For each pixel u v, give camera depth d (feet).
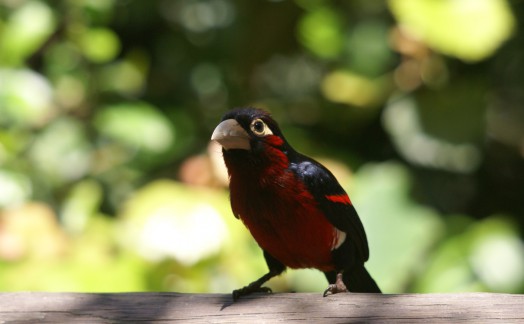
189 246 30.27
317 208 24.81
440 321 19.39
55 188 35.65
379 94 39.40
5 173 33.65
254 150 24.07
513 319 19.19
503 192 42.55
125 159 37.81
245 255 31.17
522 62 41.37
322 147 39.45
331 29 40.01
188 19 44.19
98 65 39.75
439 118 38.22
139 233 30.60
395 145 39.86
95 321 20.45
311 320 19.88
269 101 43.83
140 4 43.52
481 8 34.30
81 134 37.37
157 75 44.50
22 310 20.58
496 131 42.52
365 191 34.55
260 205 24.64
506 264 32.73
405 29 37.11
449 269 32.50
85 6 38.81
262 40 42.91
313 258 25.80
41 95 36.37
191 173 33.35
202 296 20.70
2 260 29.63
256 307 20.29
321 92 42.06
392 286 32.50
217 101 44.06
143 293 20.81
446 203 39.68
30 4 37.04
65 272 29.27
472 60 36.09
